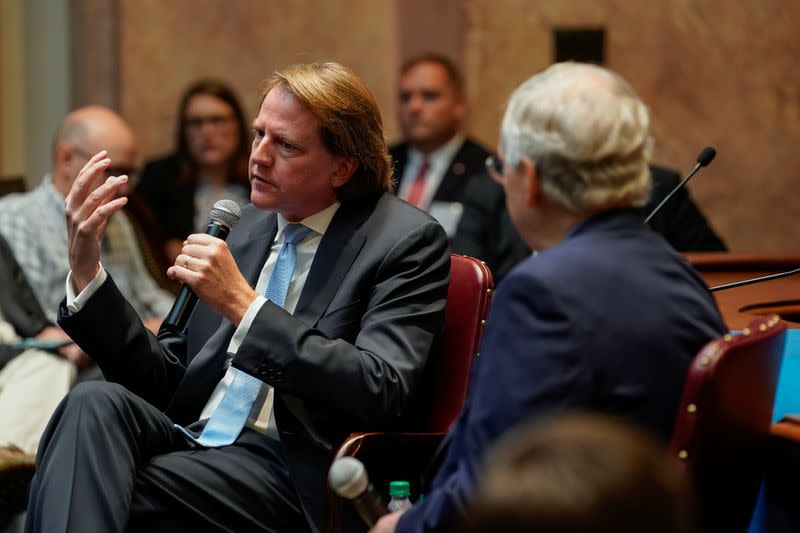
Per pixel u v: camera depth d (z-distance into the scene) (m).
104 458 6.74
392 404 7.09
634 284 5.26
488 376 5.22
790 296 8.74
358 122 7.64
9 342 10.99
